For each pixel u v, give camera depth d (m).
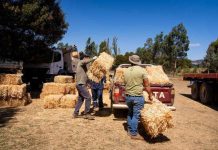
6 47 14.09
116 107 8.26
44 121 7.89
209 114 10.19
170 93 8.37
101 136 6.56
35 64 16.72
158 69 9.23
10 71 14.05
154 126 5.97
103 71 8.40
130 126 6.60
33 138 6.21
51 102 10.01
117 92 8.32
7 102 10.51
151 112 6.07
